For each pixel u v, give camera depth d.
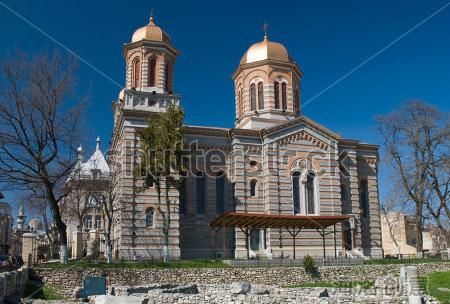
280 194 50.38
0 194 62.62
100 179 59.72
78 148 40.03
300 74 59.53
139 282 35.06
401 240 82.06
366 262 43.59
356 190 55.09
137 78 51.00
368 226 56.31
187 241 47.88
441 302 23.56
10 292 24.14
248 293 25.30
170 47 51.56
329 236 51.44
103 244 64.06
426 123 55.06
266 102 56.03
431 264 43.50
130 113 46.25
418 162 55.12
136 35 52.03
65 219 69.12
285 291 25.75
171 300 24.25
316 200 52.09
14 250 91.44
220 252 48.59
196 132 50.00
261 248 49.53
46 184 37.81
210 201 49.38
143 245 44.34
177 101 49.06
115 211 48.12
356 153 57.38
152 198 45.62
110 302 21.59
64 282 32.94
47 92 37.69
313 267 39.22
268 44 58.00
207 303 24.22
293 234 45.56
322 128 53.47
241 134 50.81
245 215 40.38
